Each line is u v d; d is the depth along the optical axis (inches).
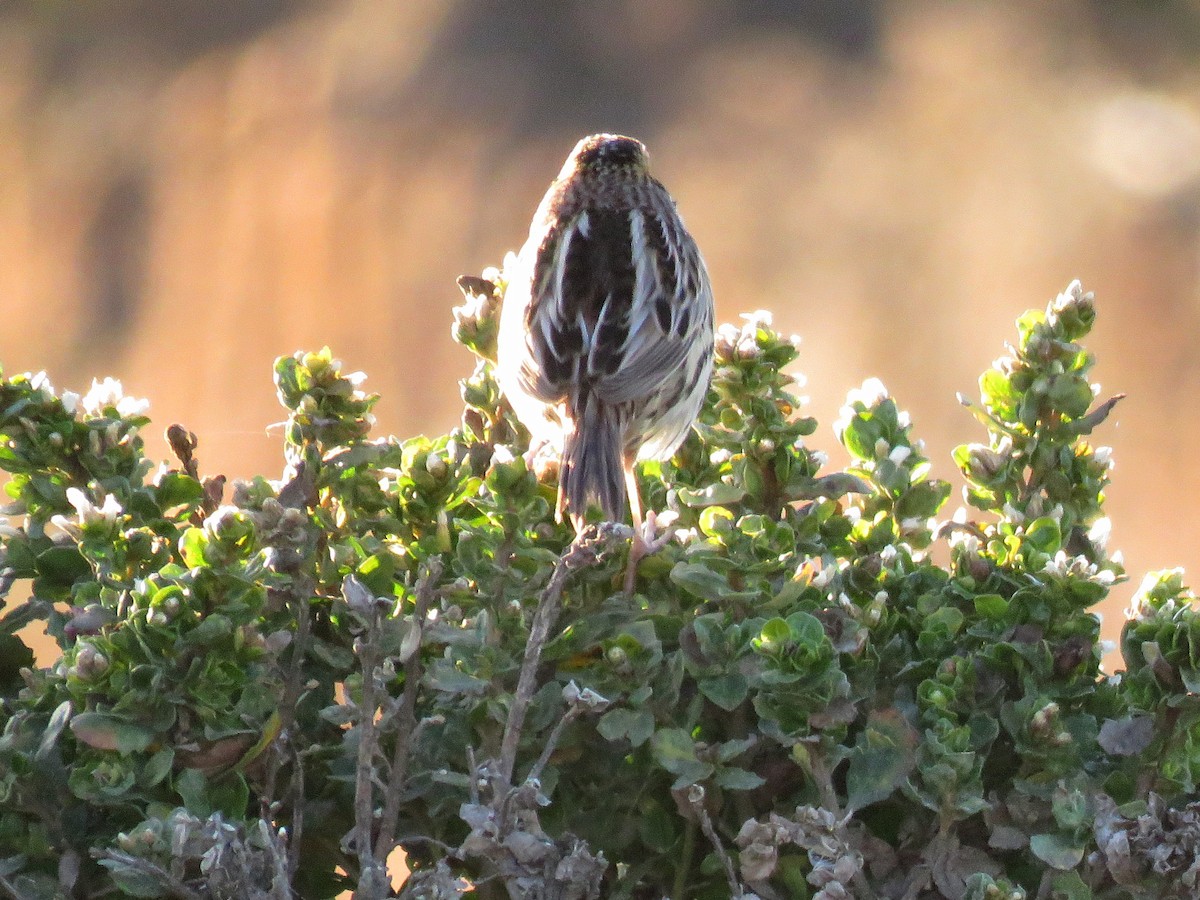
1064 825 204.2
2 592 238.4
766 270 1122.0
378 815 214.7
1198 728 216.8
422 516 240.5
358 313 1132.5
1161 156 1208.2
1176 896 199.8
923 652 228.7
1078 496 257.6
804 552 245.1
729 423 256.7
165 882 191.5
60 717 205.8
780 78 1312.7
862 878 204.5
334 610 231.6
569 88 1306.6
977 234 1135.6
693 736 224.1
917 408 1002.7
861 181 1194.0
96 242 1234.0
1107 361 1028.5
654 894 224.1
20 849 208.5
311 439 243.0
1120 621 770.2
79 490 242.1
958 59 1333.7
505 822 189.9
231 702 211.6
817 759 207.6
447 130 1289.4
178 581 206.5
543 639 200.4
